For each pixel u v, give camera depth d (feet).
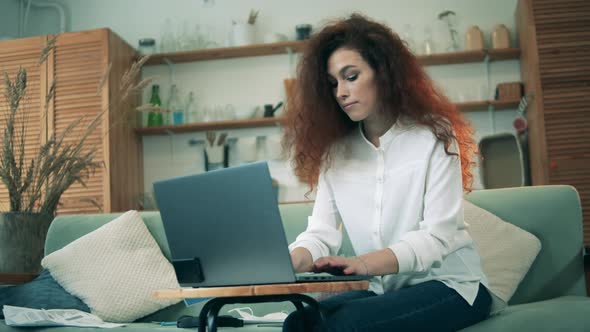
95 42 16.69
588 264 7.30
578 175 15.14
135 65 10.66
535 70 15.55
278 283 4.26
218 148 17.61
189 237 4.70
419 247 4.83
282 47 17.58
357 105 5.42
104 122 16.30
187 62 18.45
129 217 8.54
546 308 5.84
